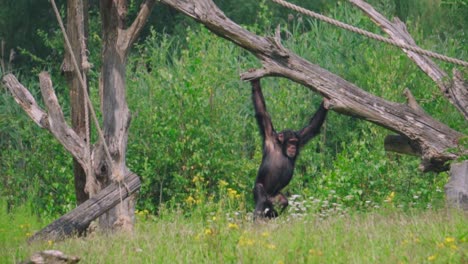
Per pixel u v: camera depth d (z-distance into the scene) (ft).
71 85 68.80
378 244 48.19
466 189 60.80
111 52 67.41
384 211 68.49
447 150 64.80
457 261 43.50
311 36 125.08
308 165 105.09
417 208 70.59
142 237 55.16
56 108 67.36
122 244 52.80
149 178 95.04
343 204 80.23
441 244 46.29
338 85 65.82
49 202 97.04
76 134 67.72
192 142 96.22
